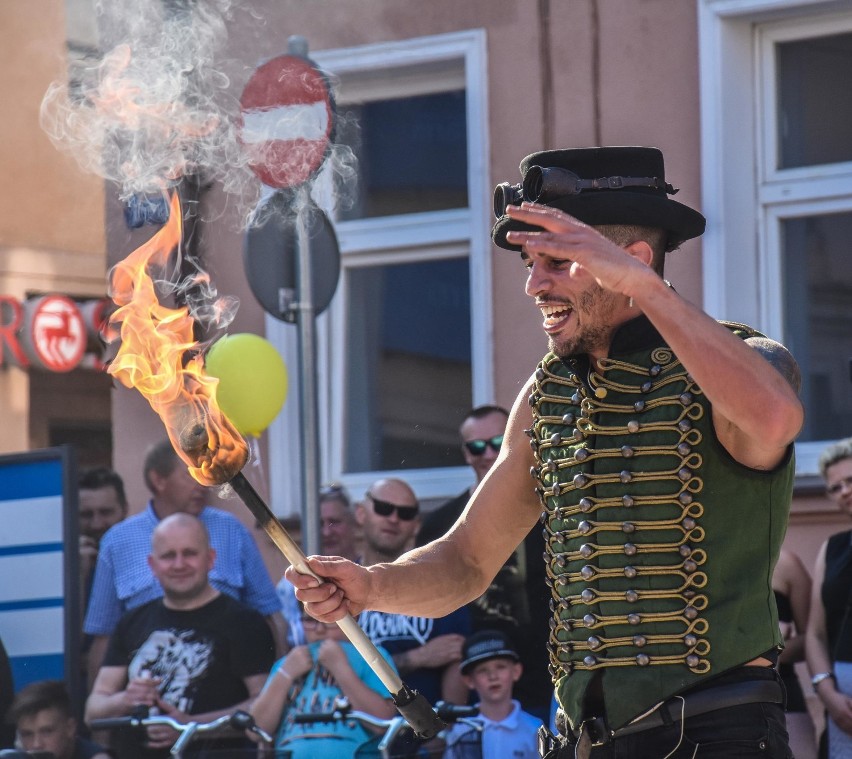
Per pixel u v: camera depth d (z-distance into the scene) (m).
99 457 11.32
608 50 9.84
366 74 10.59
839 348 9.48
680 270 9.61
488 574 4.32
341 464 10.70
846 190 9.45
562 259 3.83
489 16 10.16
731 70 9.59
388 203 10.70
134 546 8.70
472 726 7.28
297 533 10.15
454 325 10.51
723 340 3.38
